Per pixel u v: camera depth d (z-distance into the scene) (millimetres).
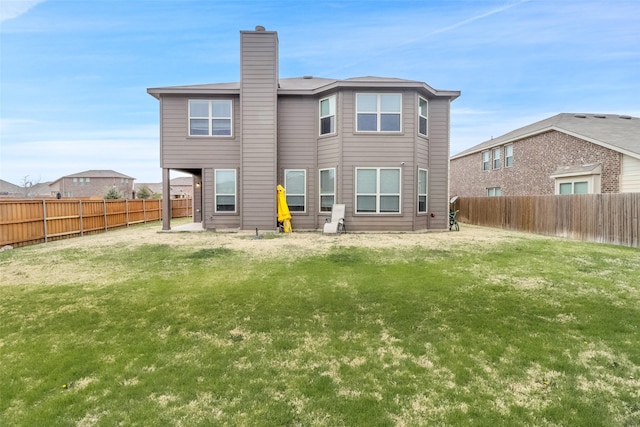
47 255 7230
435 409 2193
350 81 10586
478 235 10406
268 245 8375
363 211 10969
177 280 5191
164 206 11844
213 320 3662
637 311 3844
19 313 3852
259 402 2264
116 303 4180
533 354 2881
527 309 3928
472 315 3756
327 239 9398
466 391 2383
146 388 2412
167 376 2562
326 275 5441
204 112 11641
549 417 2105
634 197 8234
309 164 11617
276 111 11219
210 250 7652
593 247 8094
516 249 7738
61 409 2184
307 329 3430
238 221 11766
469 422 2064
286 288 4773
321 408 2205
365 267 5977
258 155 11266
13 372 2613
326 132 11375
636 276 5367
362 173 10914
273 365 2730
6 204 8391
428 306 4043
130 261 6555
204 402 2262
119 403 2248
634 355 2854
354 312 3877
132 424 2047
